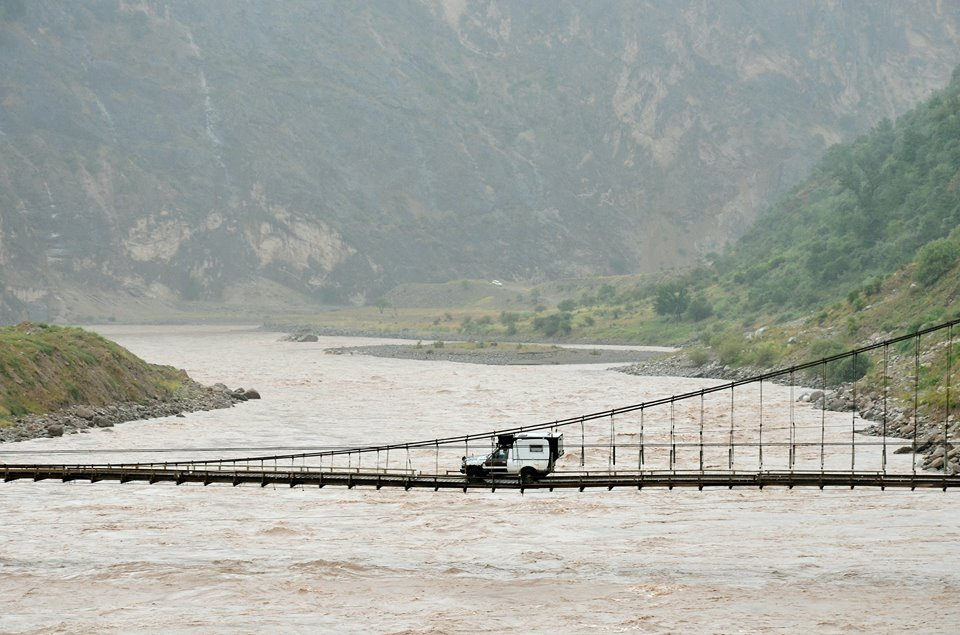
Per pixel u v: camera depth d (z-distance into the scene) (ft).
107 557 269.64
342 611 228.02
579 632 213.46
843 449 441.27
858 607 227.20
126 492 358.43
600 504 339.16
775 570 255.50
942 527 297.12
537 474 329.52
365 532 299.17
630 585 245.45
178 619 223.10
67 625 220.23
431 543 286.05
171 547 280.10
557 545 282.77
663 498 349.61
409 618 223.30
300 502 344.08
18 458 416.46
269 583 248.52
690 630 214.07
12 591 242.17
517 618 222.48
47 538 289.12
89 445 463.83
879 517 311.47
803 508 327.26
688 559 266.57
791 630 213.87
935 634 210.59
